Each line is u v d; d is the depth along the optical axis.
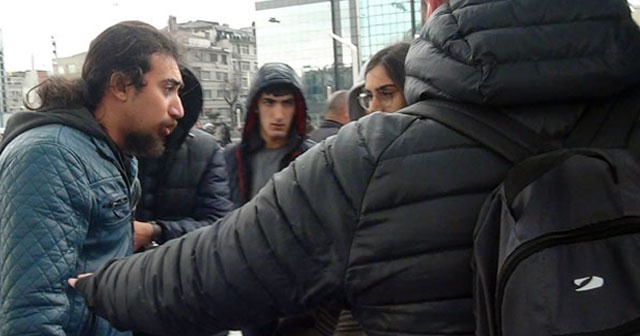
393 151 1.16
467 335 1.11
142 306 1.31
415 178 1.14
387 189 1.15
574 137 1.11
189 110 2.86
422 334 1.13
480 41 1.10
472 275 1.11
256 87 3.15
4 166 1.84
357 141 1.20
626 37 1.11
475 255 1.06
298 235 1.19
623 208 0.98
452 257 1.11
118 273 1.37
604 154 1.05
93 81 2.05
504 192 1.05
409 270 1.13
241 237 1.23
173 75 2.13
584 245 0.95
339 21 49.09
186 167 2.99
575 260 0.94
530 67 1.08
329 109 4.43
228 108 34.53
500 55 1.09
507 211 1.03
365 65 2.74
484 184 1.12
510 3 1.12
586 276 0.93
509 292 0.96
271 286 1.21
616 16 1.12
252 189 3.21
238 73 48.00
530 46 1.09
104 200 1.95
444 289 1.12
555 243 0.96
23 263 1.74
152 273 1.31
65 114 1.94
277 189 1.24
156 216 2.95
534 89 1.09
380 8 47.97
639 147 1.10
